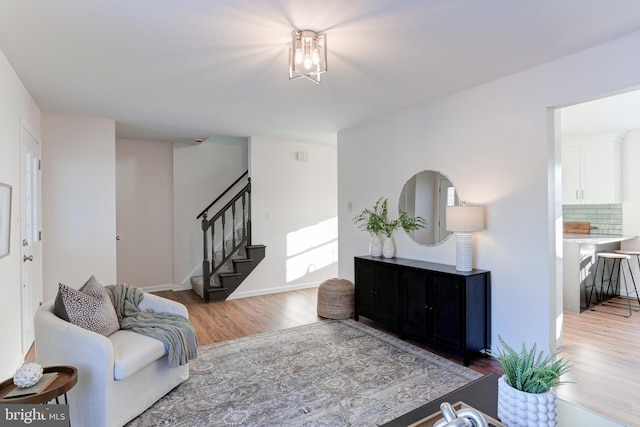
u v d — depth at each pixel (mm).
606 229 5375
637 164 5066
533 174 2900
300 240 5926
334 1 1936
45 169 4059
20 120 3033
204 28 2219
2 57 2539
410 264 3576
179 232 5977
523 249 2971
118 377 2043
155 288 5859
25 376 1592
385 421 2188
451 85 3275
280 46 2471
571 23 2184
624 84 2365
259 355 3182
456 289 3045
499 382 1358
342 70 2898
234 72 2920
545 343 2836
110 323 2418
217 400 2426
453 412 1131
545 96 2801
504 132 3090
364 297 4062
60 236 4137
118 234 5594
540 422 1239
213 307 4824
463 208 3092
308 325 4043
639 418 2189
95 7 1972
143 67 2809
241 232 6047
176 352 2432
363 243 4676
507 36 2350
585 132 5191
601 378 2691
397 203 4160
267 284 5621
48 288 4062
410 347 3363
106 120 4387
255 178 5508
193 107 3893
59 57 2613
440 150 3658
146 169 5797
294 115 4230
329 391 2545
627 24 2201
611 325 3877
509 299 3066
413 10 2025
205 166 6168
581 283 4402
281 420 2197
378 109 4000
